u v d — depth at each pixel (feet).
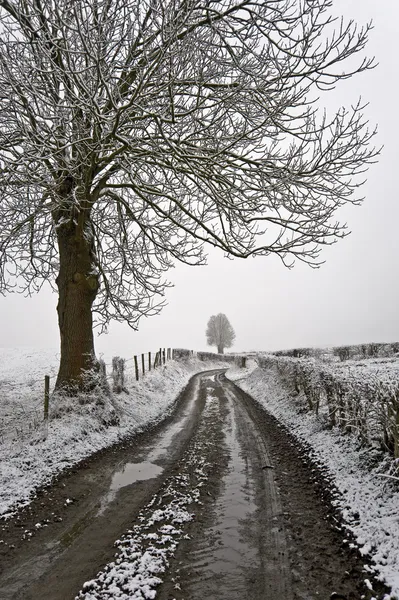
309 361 36.63
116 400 35.17
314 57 21.53
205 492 17.89
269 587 10.58
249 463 22.25
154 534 13.70
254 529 14.06
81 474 20.83
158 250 39.75
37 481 19.08
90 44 19.53
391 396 16.53
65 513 15.87
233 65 22.16
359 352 77.87
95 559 12.23
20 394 45.96
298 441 25.91
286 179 25.81
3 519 15.20
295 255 28.58
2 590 10.76
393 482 15.46
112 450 25.98
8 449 23.31
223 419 36.40
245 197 27.78
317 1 20.59
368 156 26.43
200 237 28.76
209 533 13.83
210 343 256.93
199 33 22.82
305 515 14.98
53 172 29.60
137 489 18.47
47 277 40.65
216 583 10.80
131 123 25.75
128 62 23.06
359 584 10.43
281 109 23.54
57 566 11.89
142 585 10.69
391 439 17.43
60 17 17.90
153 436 30.35
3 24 21.25
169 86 20.63
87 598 10.25
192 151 27.71
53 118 20.70
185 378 83.25
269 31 22.84
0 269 37.63
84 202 31.45
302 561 11.80
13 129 27.78
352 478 17.44
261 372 66.03
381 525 12.98
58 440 24.88
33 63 21.90
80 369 33.09
